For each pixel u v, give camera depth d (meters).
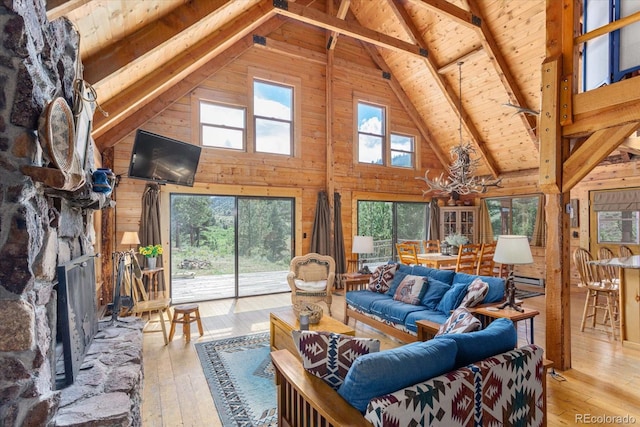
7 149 1.36
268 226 6.31
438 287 3.65
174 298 5.48
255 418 2.36
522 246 2.97
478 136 7.31
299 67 6.60
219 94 5.82
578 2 3.06
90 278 2.37
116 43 2.65
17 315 1.32
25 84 1.39
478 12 5.30
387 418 1.29
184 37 3.46
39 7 1.53
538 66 5.48
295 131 6.55
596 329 4.09
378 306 3.82
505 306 3.14
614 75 2.90
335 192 6.86
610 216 5.97
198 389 2.74
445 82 6.63
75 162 1.84
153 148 4.46
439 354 1.55
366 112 7.46
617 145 2.80
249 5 4.05
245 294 6.04
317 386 1.68
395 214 7.82
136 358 2.10
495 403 1.62
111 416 1.51
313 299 4.54
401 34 6.62
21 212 1.35
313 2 6.70
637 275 3.51
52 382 1.64
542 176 3.15
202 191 5.61
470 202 8.27
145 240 5.09
